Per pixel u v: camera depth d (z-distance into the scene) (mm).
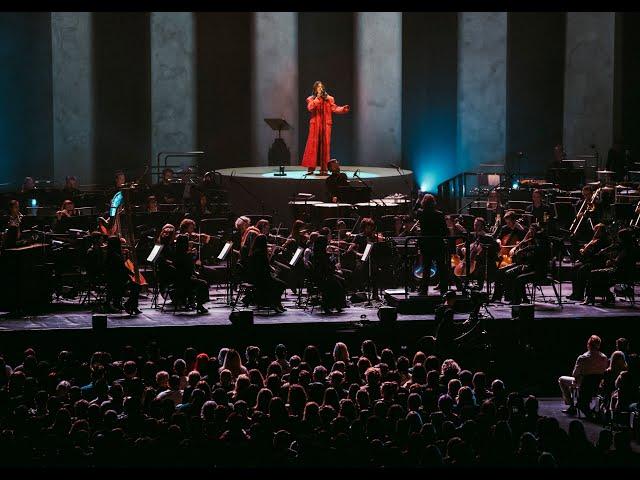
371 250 38031
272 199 49688
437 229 37188
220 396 25547
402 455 22109
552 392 36000
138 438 22891
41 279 37375
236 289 41469
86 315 36875
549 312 37188
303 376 27438
